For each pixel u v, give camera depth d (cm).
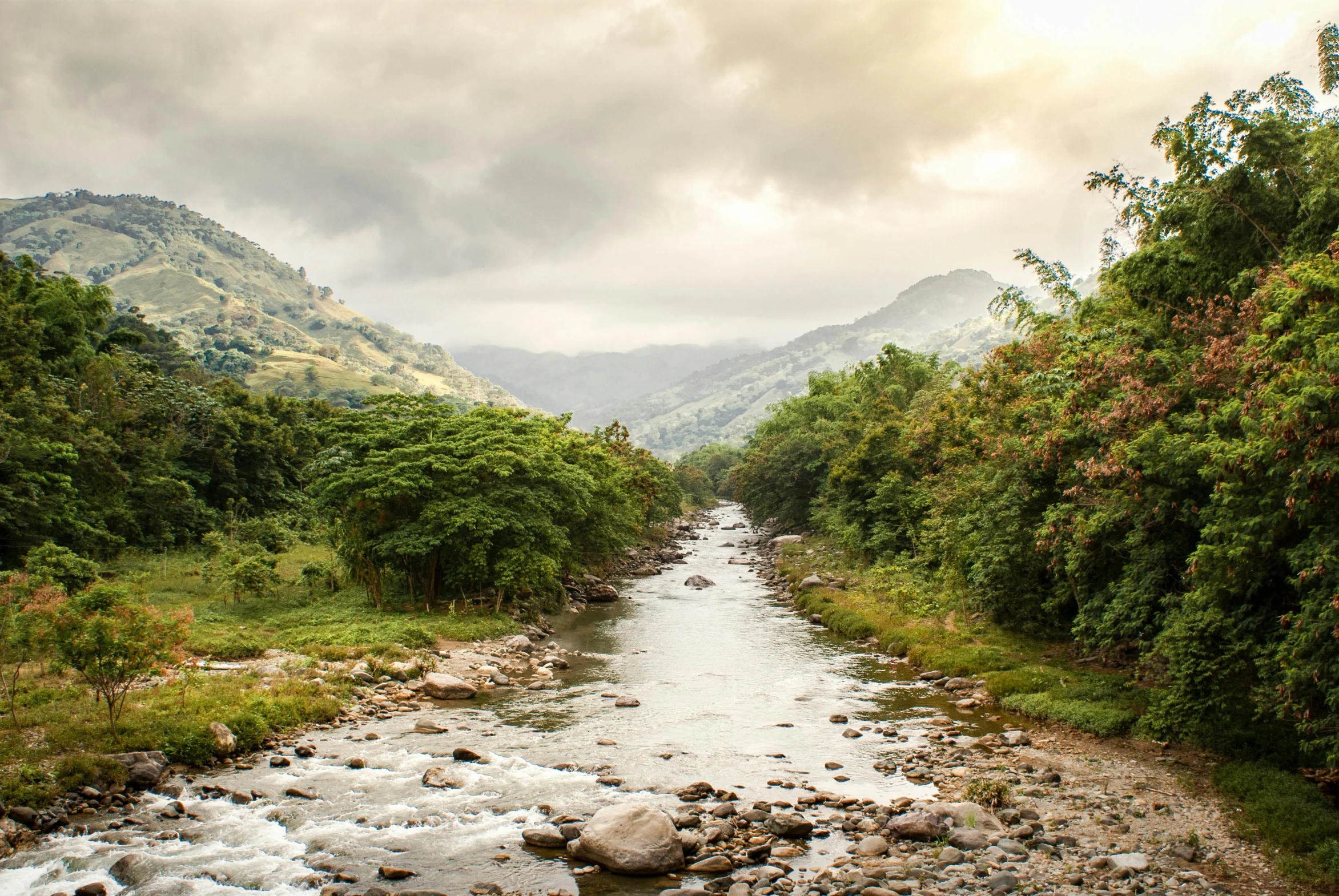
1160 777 1580
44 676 1970
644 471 6312
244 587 3378
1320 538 1235
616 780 1574
